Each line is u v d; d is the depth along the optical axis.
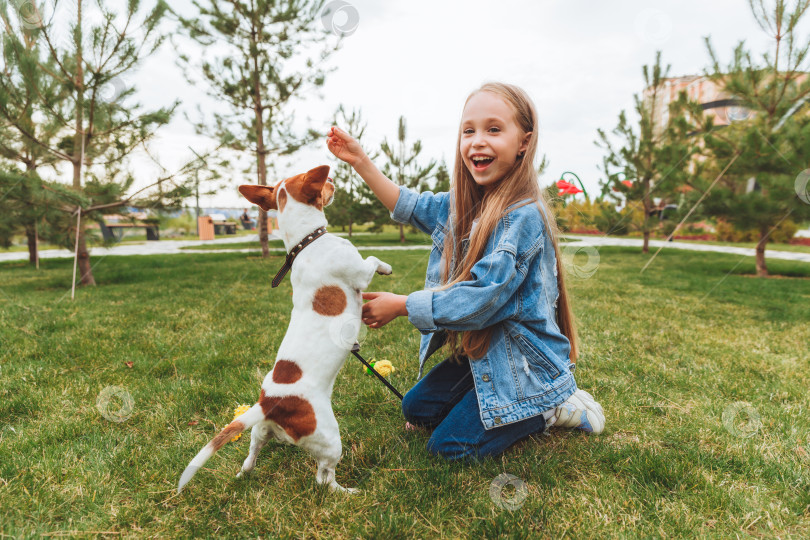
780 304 4.75
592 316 4.05
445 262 1.92
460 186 1.91
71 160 5.92
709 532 1.40
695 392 2.44
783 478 1.66
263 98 8.85
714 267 8.15
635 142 10.10
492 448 1.74
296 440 1.44
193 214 18.56
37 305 4.62
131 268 8.21
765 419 2.11
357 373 2.65
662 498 1.55
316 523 1.42
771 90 6.63
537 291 1.70
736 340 3.38
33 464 1.73
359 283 1.54
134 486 1.63
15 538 1.34
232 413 2.14
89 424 2.06
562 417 1.95
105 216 7.34
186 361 2.81
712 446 1.90
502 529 1.39
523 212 1.67
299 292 1.53
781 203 6.70
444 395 1.95
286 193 1.58
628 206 10.59
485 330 1.72
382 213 14.57
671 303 4.75
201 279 6.61
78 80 5.70
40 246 14.79
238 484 1.63
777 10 6.44
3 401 2.25
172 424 2.06
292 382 1.43
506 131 1.69
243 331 3.51
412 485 1.61
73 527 1.42
